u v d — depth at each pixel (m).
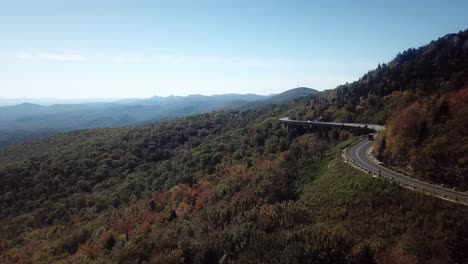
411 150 66.25
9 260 76.50
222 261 50.44
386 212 49.22
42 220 109.31
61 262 66.81
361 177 60.94
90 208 111.69
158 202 95.06
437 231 42.09
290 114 166.50
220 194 82.25
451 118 68.00
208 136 185.00
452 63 123.25
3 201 121.06
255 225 56.06
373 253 40.44
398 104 114.94
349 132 107.44
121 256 60.72
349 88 166.62
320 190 64.75
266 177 79.88
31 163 146.50
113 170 146.62
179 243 57.47
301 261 42.34
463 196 49.78
